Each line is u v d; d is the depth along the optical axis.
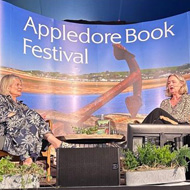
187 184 2.47
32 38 5.91
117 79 6.42
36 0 6.20
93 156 2.38
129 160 2.53
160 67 6.32
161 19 6.43
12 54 5.60
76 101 6.22
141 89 6.36
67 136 3.89
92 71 6.39
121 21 6.59
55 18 6.36
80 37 6.43
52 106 6.00
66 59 6.27
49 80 6.02
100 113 6.29
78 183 2.36
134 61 6.44
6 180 2.30
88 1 6.52
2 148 3.30
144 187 2.34
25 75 5.72
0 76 5.42
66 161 2.37
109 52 6.48
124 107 6.33
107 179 2.37
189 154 2.64
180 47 6.21
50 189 2.31
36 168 2.43
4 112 3.43
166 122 3.68
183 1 6.44
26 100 5.67
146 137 2.83
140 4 6.60
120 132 6.26
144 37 6.47
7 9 5.62
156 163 2.55
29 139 3.34
